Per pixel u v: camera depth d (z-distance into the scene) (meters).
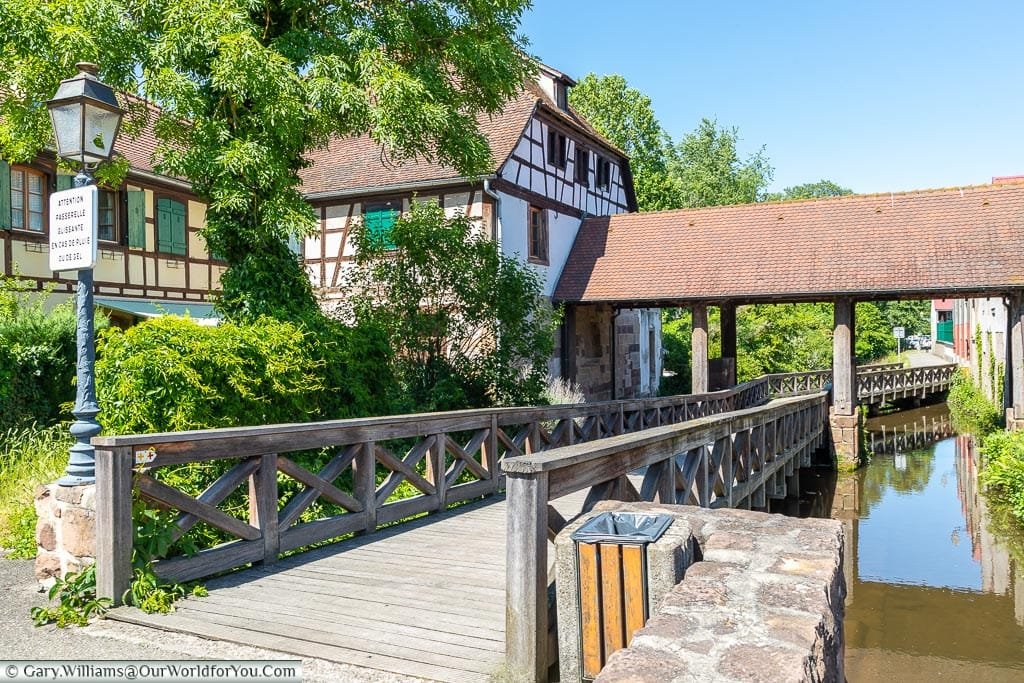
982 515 13.14
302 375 8.19
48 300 13.96
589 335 21.23
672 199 37.38
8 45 8.42
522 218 18.27
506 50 10.88
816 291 16.75
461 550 5.75
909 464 18.70
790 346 33.09
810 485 16.39
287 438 5.60
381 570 5.16
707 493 7.27
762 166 54.31
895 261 16.88
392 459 6.76
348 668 3.49
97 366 6.66
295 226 9.08
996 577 9.53
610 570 3.15
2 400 8.79
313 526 5.84
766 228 19.31
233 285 9.74
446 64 12.53
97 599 4.36
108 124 5.07
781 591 2.67
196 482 6.67
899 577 9.58
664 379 28.55
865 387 25.69
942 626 7.76
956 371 31.70
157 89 8.55
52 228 5.01
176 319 7.40
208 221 9.93
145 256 15.98
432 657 3.58
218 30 8.67
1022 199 17.38
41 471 7.22
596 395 21.52
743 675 2.05
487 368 11.66
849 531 12.21
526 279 12.09
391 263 11.79
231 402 7.25
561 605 3.25
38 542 4.88
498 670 3.42
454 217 11.95
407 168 18.06
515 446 8.83
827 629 2.45
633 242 20.38
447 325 11.51
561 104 21.47
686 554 3.20
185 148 11.09
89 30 8.31
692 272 18.55
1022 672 6.53
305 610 4.30
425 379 11.38
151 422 6.61
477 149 11.24
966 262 16.16
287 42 9.70
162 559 4.72
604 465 4.28
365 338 10.02
